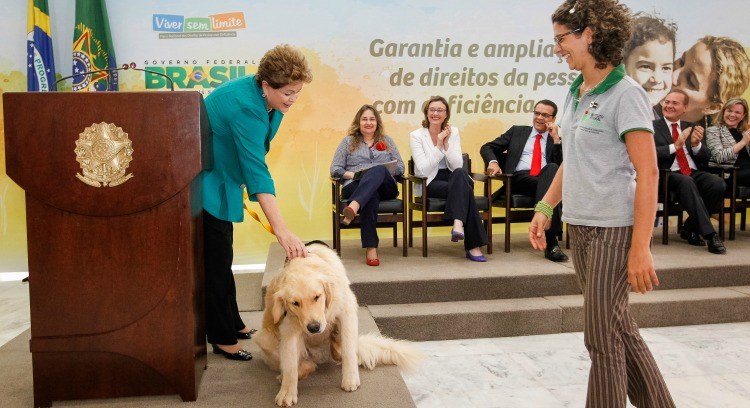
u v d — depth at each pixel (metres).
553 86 5.12
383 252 4.32
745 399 2.55
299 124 4.87
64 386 2.03
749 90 5.32
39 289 1.98
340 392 2.19
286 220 4.94
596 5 1.76
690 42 5.20
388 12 4.86
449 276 3.54
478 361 2.99
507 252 4.25
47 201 1.94
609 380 1.83
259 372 2.39
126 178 1.95
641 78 5.18
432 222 4.36
